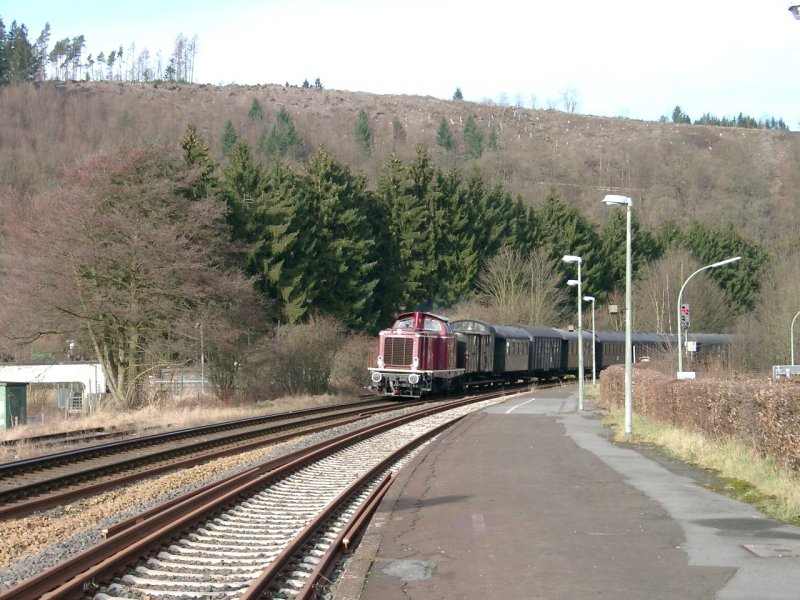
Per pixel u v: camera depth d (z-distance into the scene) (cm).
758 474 1408
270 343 4200
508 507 1232
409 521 1157
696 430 2061
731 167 16300
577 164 17662
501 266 7125
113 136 12644
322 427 2788
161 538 1033
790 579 807
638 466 1642
